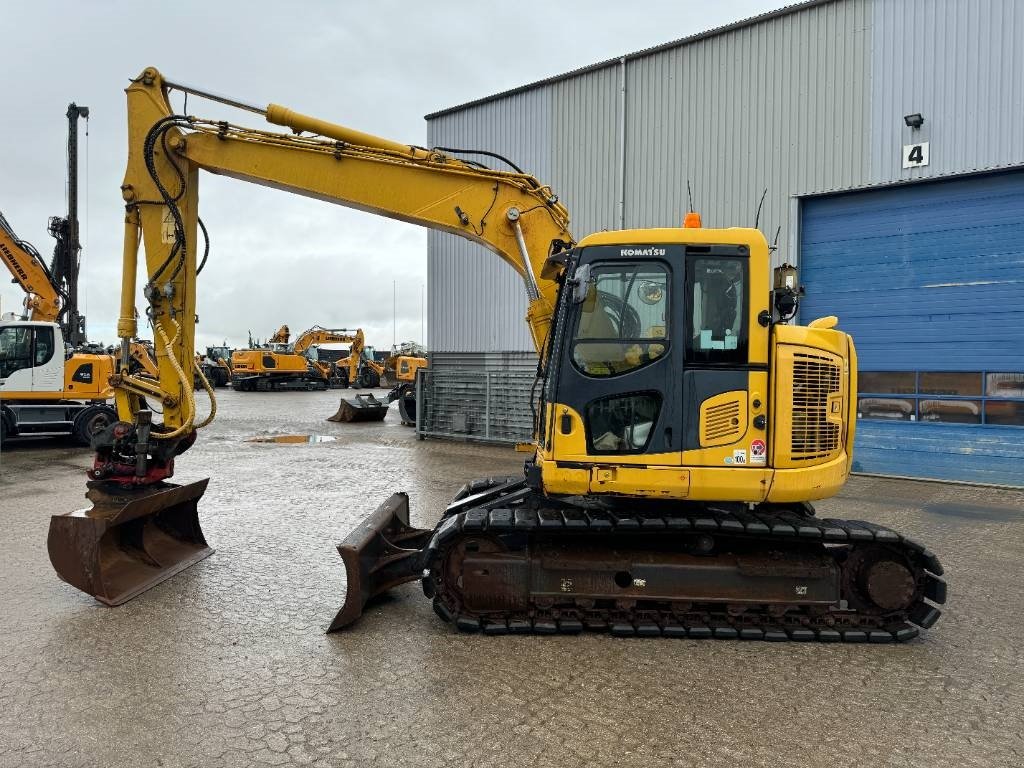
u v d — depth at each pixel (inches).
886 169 435.8
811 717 145.0
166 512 256.8
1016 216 406.9
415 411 750.5
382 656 173.3
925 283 436.1
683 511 197.6
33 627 189.8
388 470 464.8
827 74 452.4
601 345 186.1
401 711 144.9
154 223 237.9
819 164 457.4
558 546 197.0
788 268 192.7
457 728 138.2
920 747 133.6
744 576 187.2
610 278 187.5
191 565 245.4
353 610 187.0
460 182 238.1
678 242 184.5
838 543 197.0
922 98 422.6
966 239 422.3
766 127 475.2
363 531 203.0
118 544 229.8
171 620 195.8
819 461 187.0
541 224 236.8
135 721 139.9
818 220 469.7
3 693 151.9
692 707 148.6
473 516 194.5
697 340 183.8
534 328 230.2
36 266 689.6
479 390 617.6
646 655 176.6
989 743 135.4
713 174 496.1
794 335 185.9
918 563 191.0
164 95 240.1
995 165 402.9
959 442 428.5
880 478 451.2
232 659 170.2
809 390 185.6
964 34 409.4
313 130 235.3
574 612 192.9
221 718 141.4
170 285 233.9
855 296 459.8
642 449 184.2
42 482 414.6
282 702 148.4
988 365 418.6
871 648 183.2
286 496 374.0
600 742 133.5
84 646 177.2
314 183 239.8
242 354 1544.0
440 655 174.4
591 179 549.6
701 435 182.5
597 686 158.1
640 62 523.5
